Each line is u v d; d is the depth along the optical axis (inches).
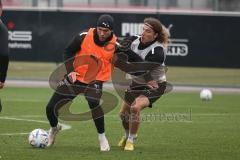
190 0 3951.8
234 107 2516.0
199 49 3216.0
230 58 3216.0
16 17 3282.5
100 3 4023.1
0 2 1241.4
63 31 3272.6
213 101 2719.0
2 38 1230.3
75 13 3257.9
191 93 3036.4
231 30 3203.7
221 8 3784.5
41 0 3786.9
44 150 1430.9
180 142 1614.2
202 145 1567.4
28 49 3289.9
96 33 1385.3
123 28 3216.0
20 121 1994.3
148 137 1697.8
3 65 1242.6
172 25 3211.1
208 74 3791.8
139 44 1443.2
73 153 1397.6
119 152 1425.9
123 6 3996.1
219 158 1380.4
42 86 3169.3
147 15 3203.7
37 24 3282.5
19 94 2812.5
